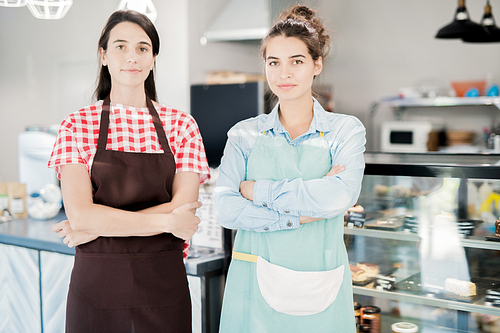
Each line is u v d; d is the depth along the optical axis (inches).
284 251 59.3
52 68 190.4
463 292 71.7
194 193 61.9
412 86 199.6
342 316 59.7
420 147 182.2
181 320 58.9
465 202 69.9
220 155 132.2
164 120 62.7
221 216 61.4
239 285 62.3
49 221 114.5
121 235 55.6
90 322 55.9
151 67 63.8
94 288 56.0
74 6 180.9
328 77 216.8
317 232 59.6
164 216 56.4
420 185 73.1
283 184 58.2
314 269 59.1
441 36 131.2
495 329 70.9
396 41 202.1
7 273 99.9
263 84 124.2
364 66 209.5
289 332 59.2
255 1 168.4
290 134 63.2
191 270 76.9
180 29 166.9
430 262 74.5
